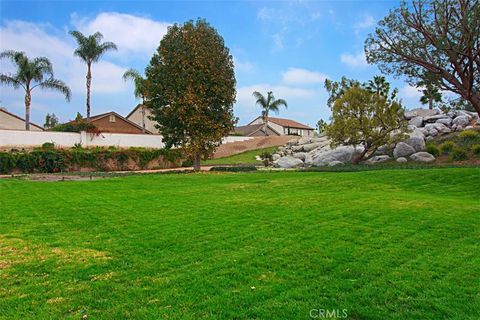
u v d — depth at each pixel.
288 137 45.53
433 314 3.68
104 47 41.34
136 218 8.12
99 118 48.56
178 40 23.45
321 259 5.22
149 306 3.87
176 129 23.98
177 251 5.70
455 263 5.05
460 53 13.45
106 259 5.38
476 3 13.00
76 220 8.02
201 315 3.67
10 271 4.91
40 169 27.95
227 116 24.23
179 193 12.41
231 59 24.92
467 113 28.03
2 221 7.95
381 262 5.10
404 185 13.70
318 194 11.49
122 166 31.95
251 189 13.38
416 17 14.43
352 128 22.67
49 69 37.06
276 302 3.93
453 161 21.50
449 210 8.45
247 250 5.67
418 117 28.95
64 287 4.38
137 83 45.34
